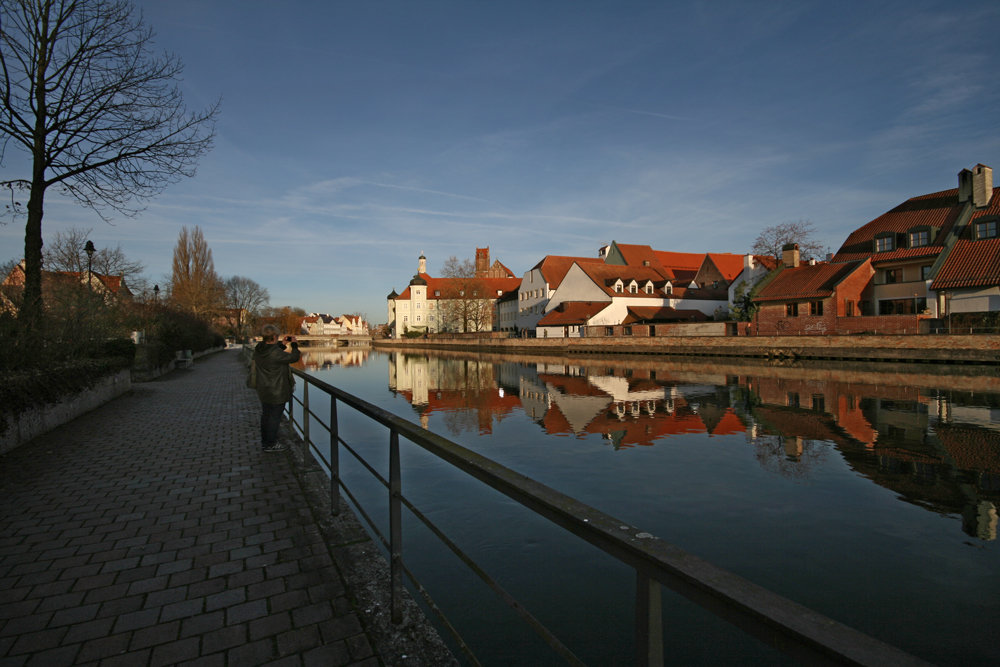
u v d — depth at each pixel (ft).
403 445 42.83
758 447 41.34
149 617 11.97
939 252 129.29
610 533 4.97
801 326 150.41
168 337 96.78
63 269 98.73
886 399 65.10
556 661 14.61
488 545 22.36
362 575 13.84
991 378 87.66
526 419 56.34
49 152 45.91
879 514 26.63
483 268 418.92
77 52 45.24
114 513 18.78
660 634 4.61
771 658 15.14
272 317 359.87
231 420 39.19
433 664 10.12
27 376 32.04
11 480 22.88
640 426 50.78
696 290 233.35
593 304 225.97
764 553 22.33
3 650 10.73
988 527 24.84
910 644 16.14
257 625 11.62
